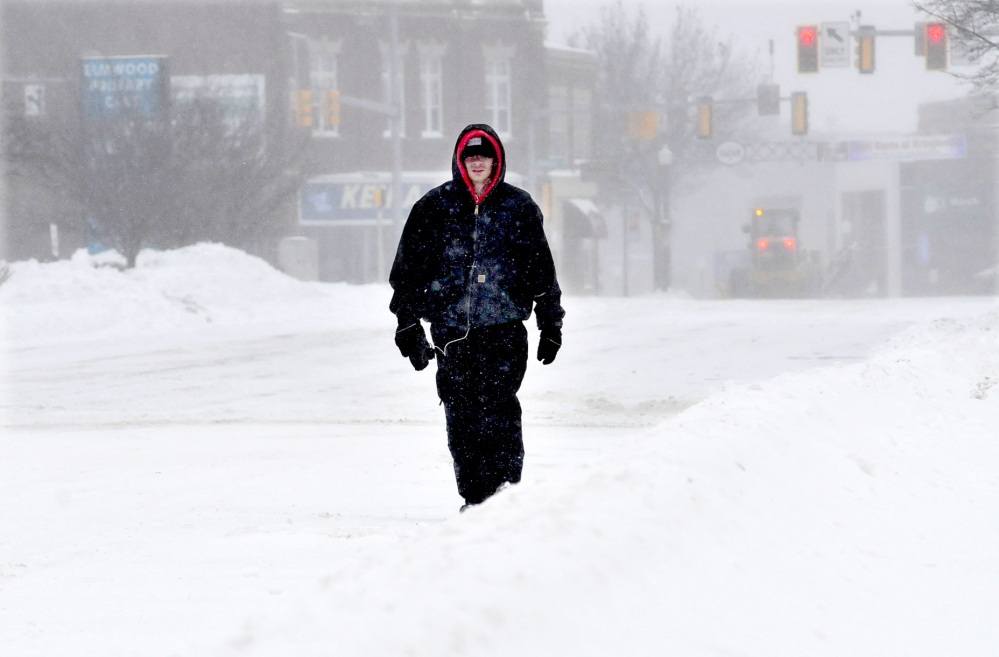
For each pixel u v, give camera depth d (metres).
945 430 22.33
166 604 14.59
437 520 20.95
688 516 12.05
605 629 9.20
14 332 78.62
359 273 175.75
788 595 11.73
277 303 100.19
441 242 18.86
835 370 25.83
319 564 16.78
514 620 8.58
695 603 10.48
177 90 132.25
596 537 10.35
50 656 12.42
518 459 19.14
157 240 122.31
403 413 43.22
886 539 14.77
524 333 19.20
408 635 7.95
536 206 19.14
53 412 44.28
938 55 106.94
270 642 7.91
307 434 36.31
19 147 123.31
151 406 46.06
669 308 104.75
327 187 171.50
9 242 143.38
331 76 175.00
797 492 15.03
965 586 13.34
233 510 22.48
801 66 114.62
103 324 84.06
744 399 19.55
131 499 24.12
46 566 17.47
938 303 105.81
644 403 43.75
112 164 118.75
